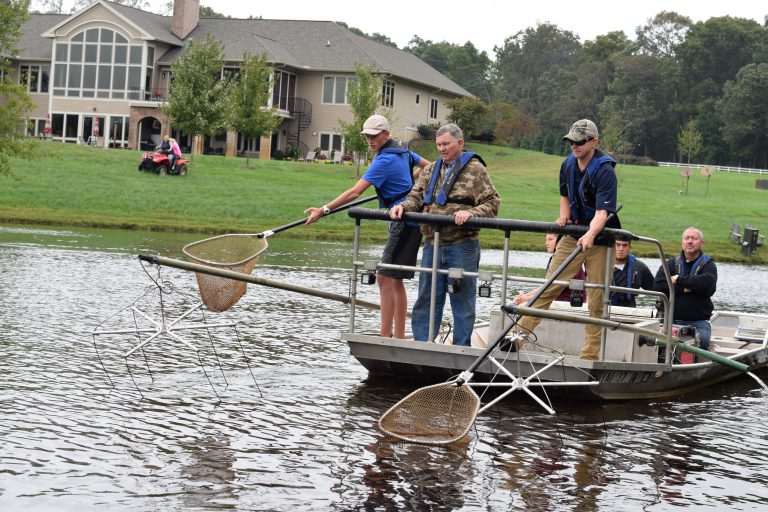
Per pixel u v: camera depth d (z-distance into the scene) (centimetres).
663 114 12525
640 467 735
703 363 1038
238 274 889
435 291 938
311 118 6700
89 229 3016
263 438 760
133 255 2200
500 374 949
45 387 881
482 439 791
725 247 3809
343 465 700
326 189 4422
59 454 691
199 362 1039
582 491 670
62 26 6406
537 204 4525
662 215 4528
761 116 11594
